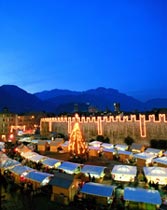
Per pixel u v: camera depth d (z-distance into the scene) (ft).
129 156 188.44
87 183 118.42
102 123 266.36
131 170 142.51
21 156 195.72
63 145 237.25
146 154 180.75
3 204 112.88
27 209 108.37
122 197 111.86
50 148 244.22
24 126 392.88
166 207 101.45
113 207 105.70
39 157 178.70
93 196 111.45
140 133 237.45
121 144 240.73
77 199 115.34
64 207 110.93
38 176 131.23
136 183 136.56
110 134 259.19
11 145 248.93
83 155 201.36
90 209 105.81
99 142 236.63
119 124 253.24
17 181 142.61
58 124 318.86
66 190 115.85
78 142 204.13
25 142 276.21
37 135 321.73
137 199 100.99
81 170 145.48
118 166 147.33
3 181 140.77
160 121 225.76
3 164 156.87
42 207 110.73
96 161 192.95
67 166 154.40
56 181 120.78
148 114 256.93
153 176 132.46
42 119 347.36
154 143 224.12
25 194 126.21
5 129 370.73
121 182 139.03
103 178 146.72
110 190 110.52
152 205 100.73
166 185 128.16
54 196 119.14
